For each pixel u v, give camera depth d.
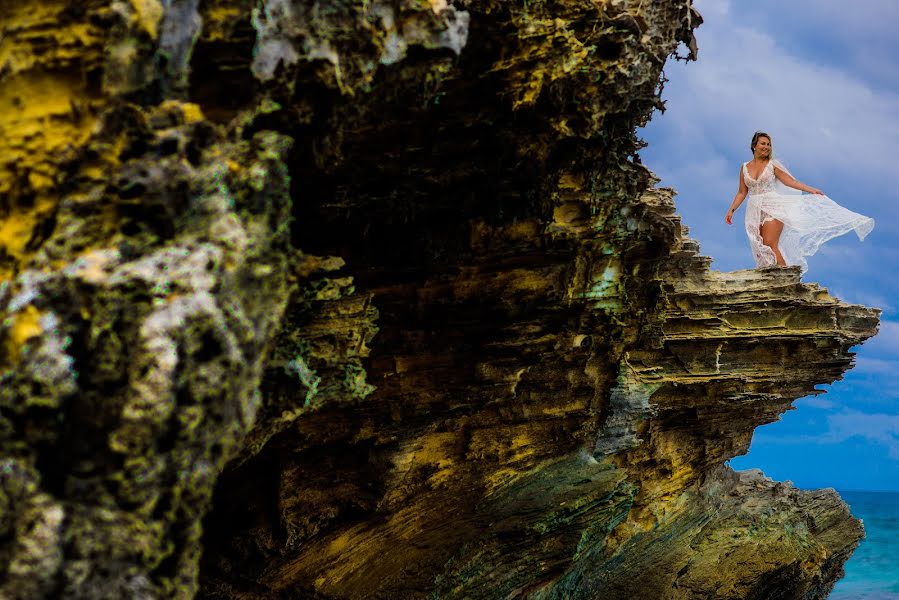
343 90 7.90
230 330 5.99
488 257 12.49
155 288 5.65
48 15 6.52
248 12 7.15
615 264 14.06
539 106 10.61
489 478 14.68
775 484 21.58
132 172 6.11
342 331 9.86
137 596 5.41
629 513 17.98
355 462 12.99
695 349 17.64
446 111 10.28
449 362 13.31
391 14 8.02
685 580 17.94
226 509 12.66
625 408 17.09
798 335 17.97
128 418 5.35
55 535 5.14
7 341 5.48
